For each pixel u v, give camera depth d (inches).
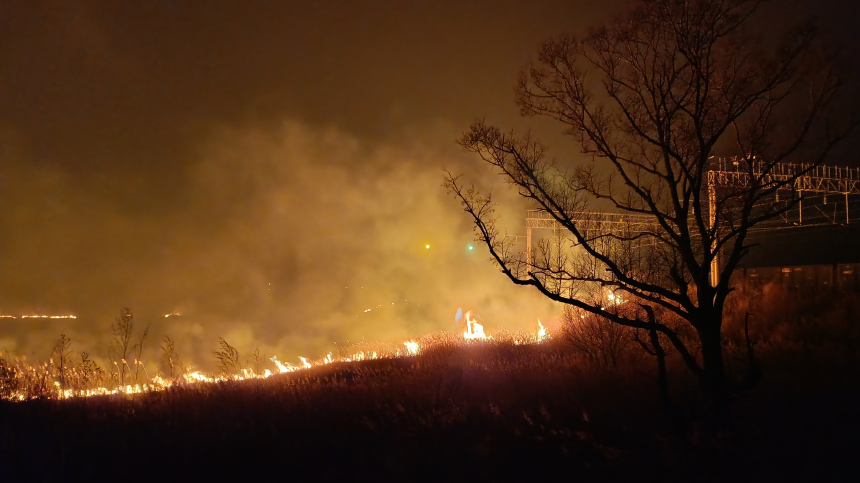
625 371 466.9
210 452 324.2
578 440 311.7
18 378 557.0
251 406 422.6
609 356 529.7
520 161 335.6
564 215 331.3
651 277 394.9
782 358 492.1
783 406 342.3
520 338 838.5
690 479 261.6
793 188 311.7
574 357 567.8
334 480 280.5
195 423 381.7
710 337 304.3
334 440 336.2
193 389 510.3
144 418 402.9
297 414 398.6
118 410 430.9
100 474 295.3
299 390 484.1
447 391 434.6
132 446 338.3
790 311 780.0
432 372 546.9
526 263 349.4
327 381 560.4
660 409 312.7
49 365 583.2
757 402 350.9
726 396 296.2
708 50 315.0
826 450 278.1
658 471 269.7
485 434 328.8
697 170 315.6
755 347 569.6
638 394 392.5
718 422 292.2
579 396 398.6
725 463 269.3
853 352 507.8
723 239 312.3
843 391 371.9
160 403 451.5
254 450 325.1
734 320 759.1
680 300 315.0
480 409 382.9
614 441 306.2
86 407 446.9
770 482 253.3
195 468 300.8
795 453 276.2
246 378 638.5
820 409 335.3
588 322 543.8
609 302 539.8
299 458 310.0
